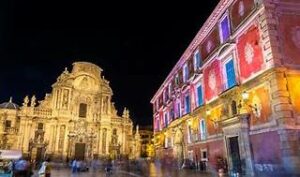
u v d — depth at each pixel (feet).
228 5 79.46
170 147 136.26
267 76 59.31
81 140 196.44
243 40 70.54
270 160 57.31
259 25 63.72
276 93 56.29
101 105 211.00
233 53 75.36
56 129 189.37
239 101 71.00
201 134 97.14
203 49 98.48
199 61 101.91
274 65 57.31
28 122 183.01
